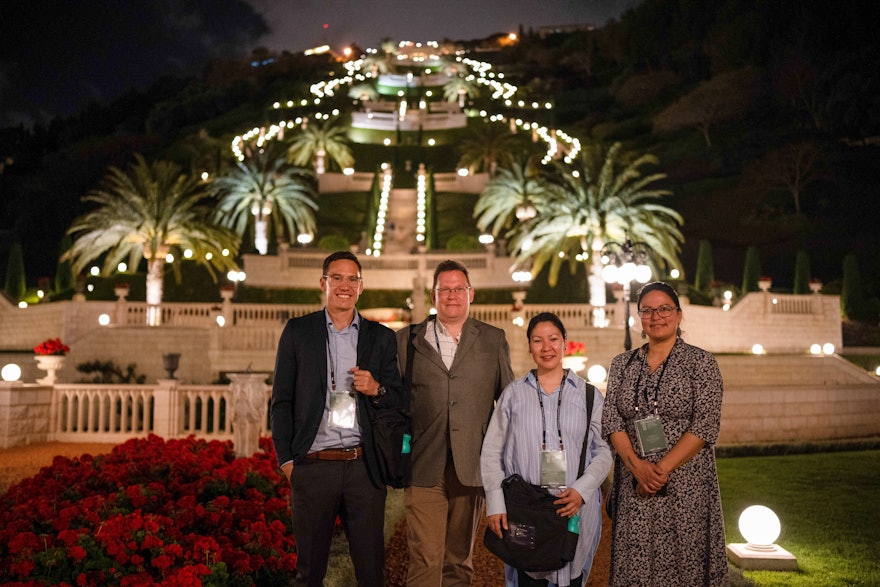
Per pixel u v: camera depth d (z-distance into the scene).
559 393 5.58
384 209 69.94
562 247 40.41
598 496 5.69
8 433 17.30
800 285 53.25
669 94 126.38
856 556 7.59
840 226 68.19
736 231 72.06
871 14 102.94
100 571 5.36
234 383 13.21
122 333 34.19
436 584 5.83
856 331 49.56
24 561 5.21
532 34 184.12
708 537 4.83
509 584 5.66
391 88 138.88
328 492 5.40
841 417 19.11
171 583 5.17
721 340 41.28
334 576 6.46
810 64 95.88
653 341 5.25
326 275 5.73
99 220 40.91
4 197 104.31
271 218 62.06
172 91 164.00
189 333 34.16
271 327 32.03
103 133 150.12
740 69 109.31
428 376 6.00
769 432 18.31
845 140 85.56
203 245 43.16
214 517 6.98
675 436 4.94
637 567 4.86
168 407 18.59
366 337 5.69
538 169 72.94
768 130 94.38
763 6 114.25
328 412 5.45
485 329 6.16
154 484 7.70
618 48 149.25
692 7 137.25
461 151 90.31
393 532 9.31
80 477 8.26
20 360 34.81
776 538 7.49
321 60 169.25
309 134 80.50
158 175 44.03
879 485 12.16
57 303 40.25
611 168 38.84
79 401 18.81
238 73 157.75
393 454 5.46
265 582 6.40
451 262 6.16
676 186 85.44
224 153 92.75
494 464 5.52
